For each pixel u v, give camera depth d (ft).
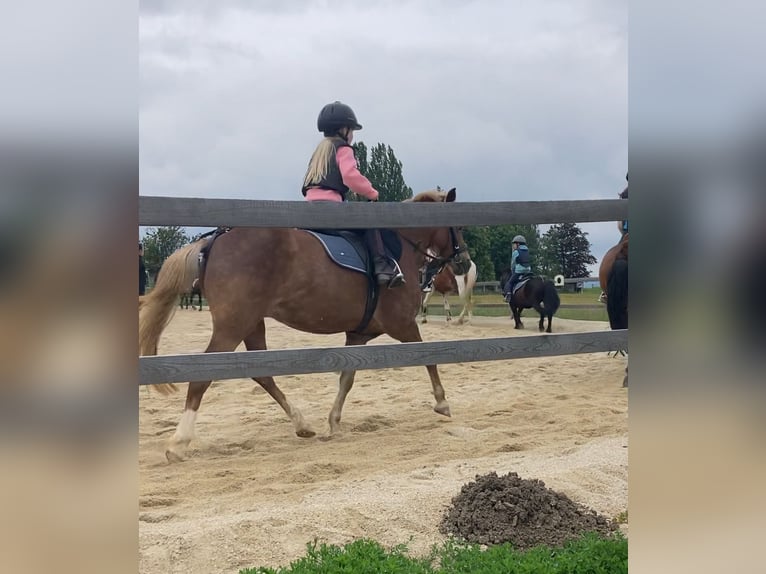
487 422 19.29
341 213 11.44
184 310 60.95
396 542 10.12
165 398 23.22
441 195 19.66
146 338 15.79
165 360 10.50
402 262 18.97
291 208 11.12
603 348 13.28
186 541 9.75
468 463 14.39
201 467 15.01
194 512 11.66
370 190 18.20
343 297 17.40
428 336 39.11
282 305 16.80
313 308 17.12
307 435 17.95
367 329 18.63
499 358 12.55
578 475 12.94
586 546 9.51
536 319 50.65
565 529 10.57
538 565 8.75
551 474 13.02
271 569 8.70
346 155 18.06
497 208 12.41
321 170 18.22
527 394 23.61
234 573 9.06
